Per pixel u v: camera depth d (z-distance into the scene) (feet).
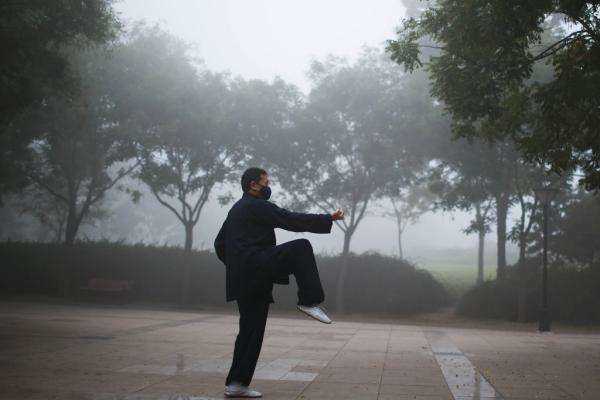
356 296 80.07
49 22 40.88
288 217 14.33
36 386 16.37
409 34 32.94
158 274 84.43
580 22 29.60
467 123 34.27
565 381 19.98
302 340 33.50
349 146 76.48
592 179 32.09
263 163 81.35
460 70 31.94
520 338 41.60
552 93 29.94
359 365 22.81
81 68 71.77
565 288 70.85
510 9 28.12
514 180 71.92
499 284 75.15
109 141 77.36
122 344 28.50
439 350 30.04
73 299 78.23
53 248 86.74
